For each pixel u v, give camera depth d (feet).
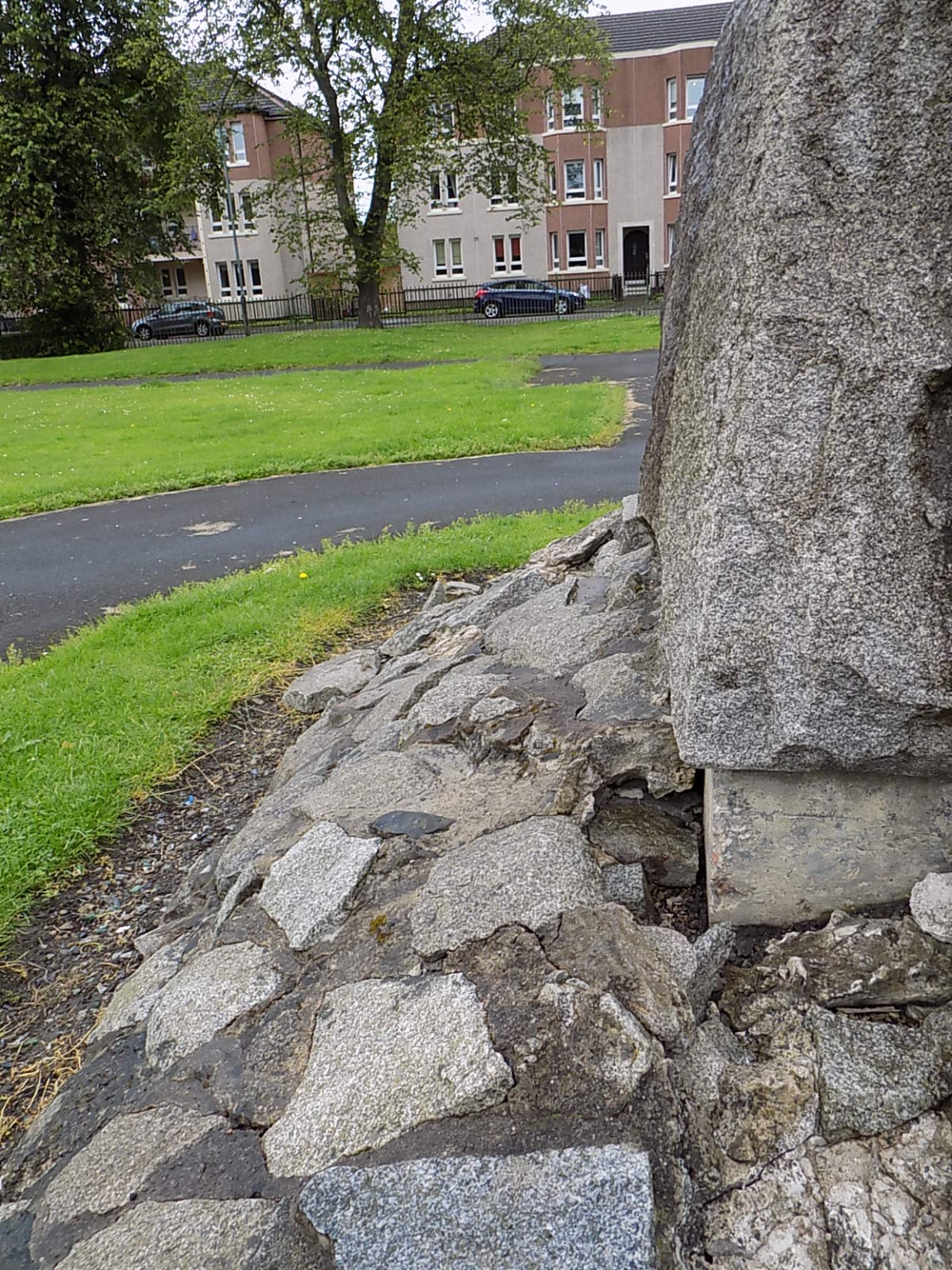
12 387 66.69
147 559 23.47
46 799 11.84
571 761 8.24
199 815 12.00
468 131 85.92
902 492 5.50
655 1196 4.74
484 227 128.67
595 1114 5.08
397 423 38.93
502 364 57.72
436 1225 4.61
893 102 5.04
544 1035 5.51
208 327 117.91
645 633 10.55
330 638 16.79
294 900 7.70
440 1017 5.82
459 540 21.15
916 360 5.28
